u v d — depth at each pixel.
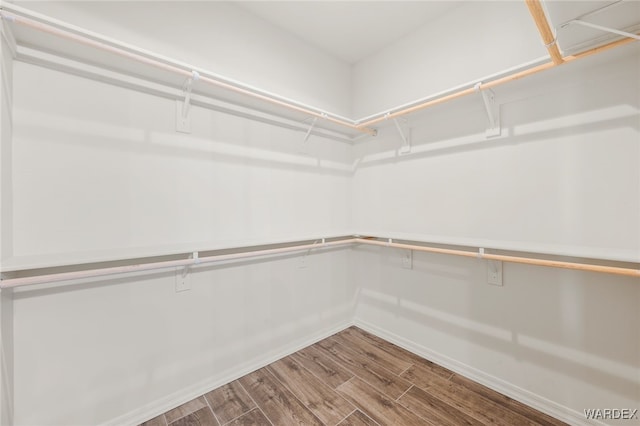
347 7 1.82
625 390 1.25
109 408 1.33
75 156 1.25
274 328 1.98
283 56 2.04
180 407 1.51
